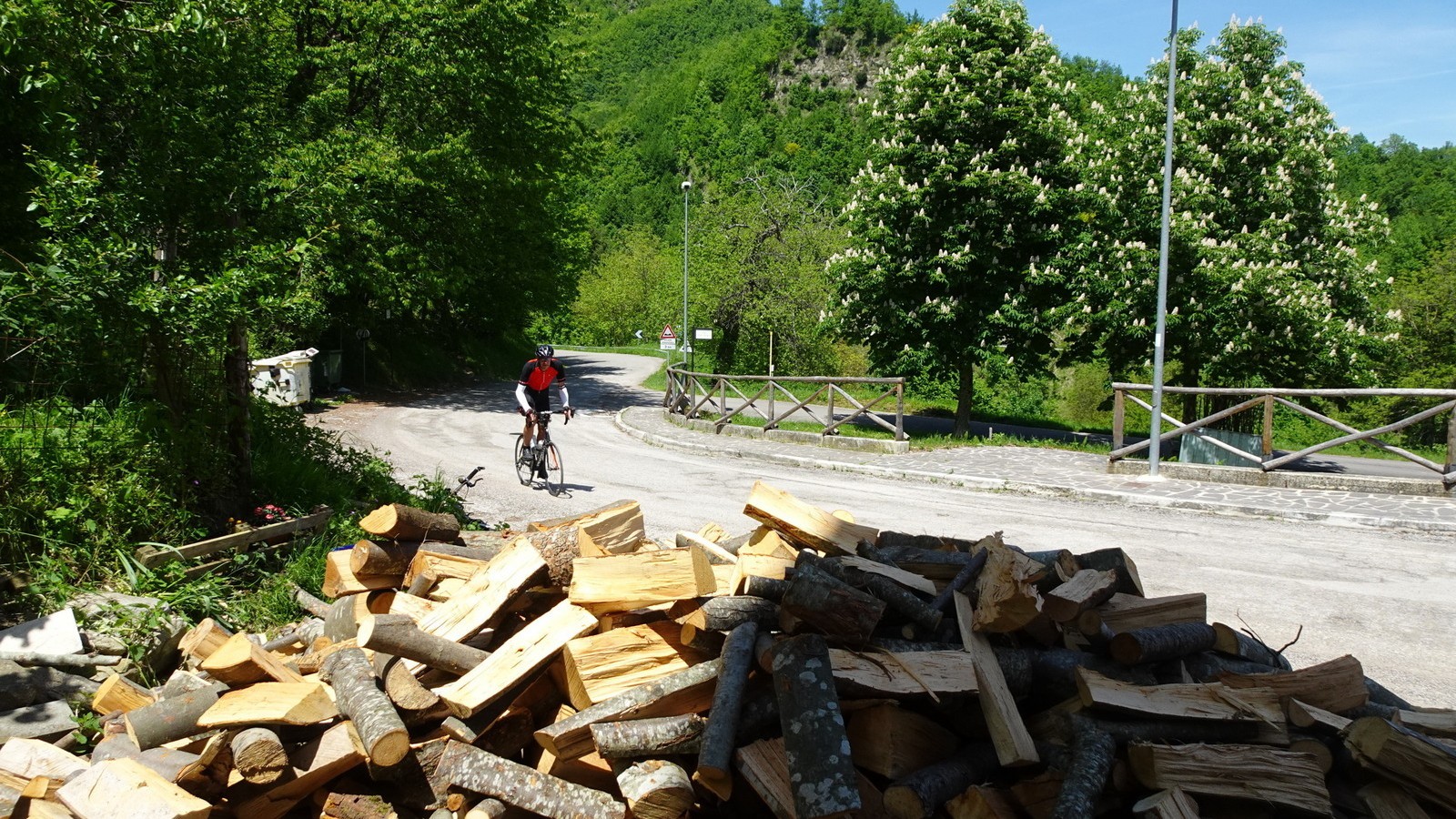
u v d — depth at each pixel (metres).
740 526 9.66
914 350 22.16
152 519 5.59
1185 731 3.03
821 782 2.56
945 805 2.81
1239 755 2.87
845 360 39.62
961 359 22.75
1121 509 11.48
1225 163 21.17
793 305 38.38
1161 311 13.43
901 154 21.81
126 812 2.75
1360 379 21.41
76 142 6.05
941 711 3.08
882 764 2.85
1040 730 3.10
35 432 5.45
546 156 29.42
